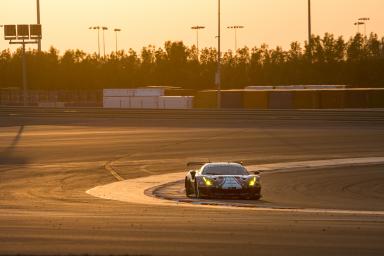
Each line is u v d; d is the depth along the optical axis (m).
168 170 82.06
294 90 166.12
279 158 91.44
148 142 108.62
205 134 117.06
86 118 144.12
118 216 39.06
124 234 30.67
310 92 164.62
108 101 185.38
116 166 85.75
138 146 104.62
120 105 184.50
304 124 128.38
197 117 137.00
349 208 50.53
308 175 76.00
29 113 147.88
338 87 180.50
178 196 60.28
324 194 62.16
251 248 27.08
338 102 163.12
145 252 26.09
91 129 127.12
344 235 30.53
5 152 100.19
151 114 140.88
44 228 32.66
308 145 103.50
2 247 27.16
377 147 101.25
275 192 63.50
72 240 28.95
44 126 132.88
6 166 86.44
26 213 41.41
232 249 26.83
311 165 84.19
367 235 30.53
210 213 41.66
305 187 67.19
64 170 82.44
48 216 38.91
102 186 68.81
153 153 97.25
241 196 57.22
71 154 97.56
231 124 130.62
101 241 28.70
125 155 95.94
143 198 57.84
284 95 166.75
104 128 128.38
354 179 72.81
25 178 75.50
